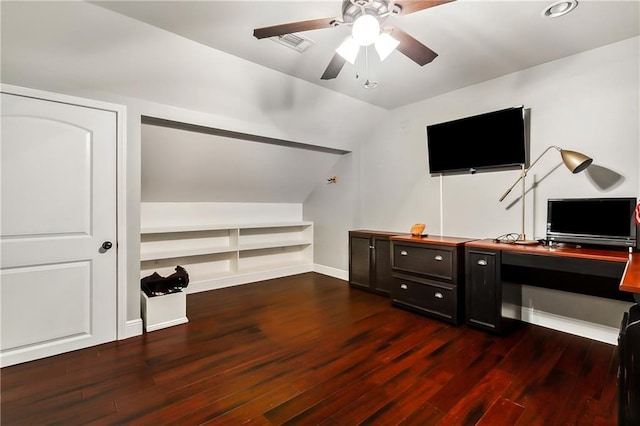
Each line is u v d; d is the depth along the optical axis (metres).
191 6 1.96
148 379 1.91
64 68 2.14
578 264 2.12
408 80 3.09
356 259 3.98
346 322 2.83
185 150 3.31
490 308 2.58
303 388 1.82
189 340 2.46
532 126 2.82
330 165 4.58
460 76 3.00
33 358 2.12
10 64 1.98
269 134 3.39
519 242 2.64
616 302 2.39
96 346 2.35
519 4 1.92
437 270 2.89
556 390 1.79
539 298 2.79
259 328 2.70
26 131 2.08
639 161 2.30
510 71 2.89
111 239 2.43
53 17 1.90
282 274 4.60
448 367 2.05
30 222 2.11
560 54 2.57
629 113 2.34
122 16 2.04
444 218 3.48
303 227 5.14
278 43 2.39
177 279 2.95
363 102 3.69
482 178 3.16
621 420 1.21
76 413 1.59
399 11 1.55
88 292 2.34
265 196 4.69
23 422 1.53
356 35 1.50
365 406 1.66
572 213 2.46
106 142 2.39
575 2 1.90
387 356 2.20
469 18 2.06
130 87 2.45
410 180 3.81
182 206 4.07
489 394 1.76
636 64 2.31
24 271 2.10
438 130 3.37
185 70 2.53
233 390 1.80
